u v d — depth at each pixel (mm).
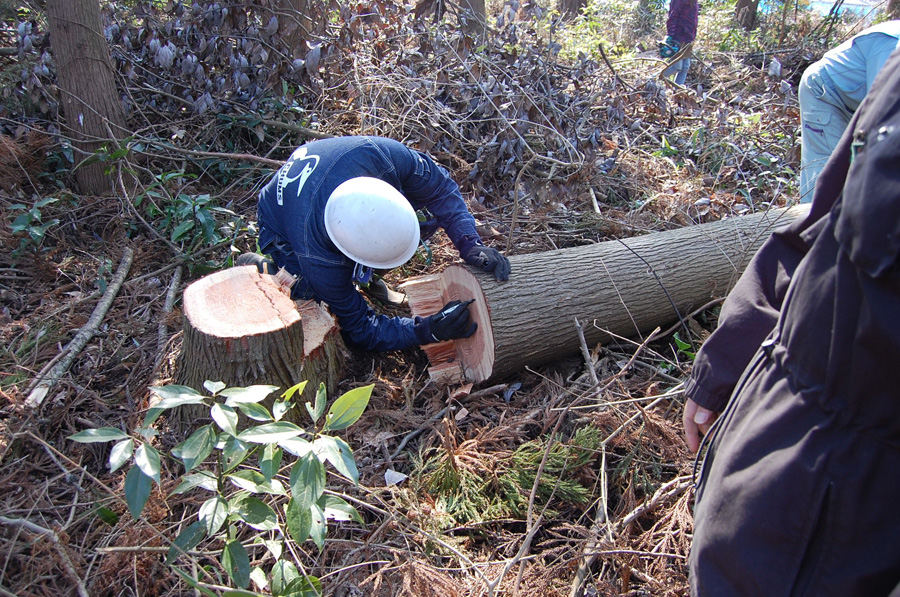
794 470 1053
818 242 1064
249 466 2248
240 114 4230
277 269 2859
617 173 4484
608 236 3756
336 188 2430
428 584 1803
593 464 2340
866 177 918
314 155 2568
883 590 1011
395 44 4738
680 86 5477
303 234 2463
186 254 3404
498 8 7695
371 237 2320
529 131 4285
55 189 3811
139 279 3270
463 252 2717
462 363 2797
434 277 2898
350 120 4449
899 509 982
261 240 2865
